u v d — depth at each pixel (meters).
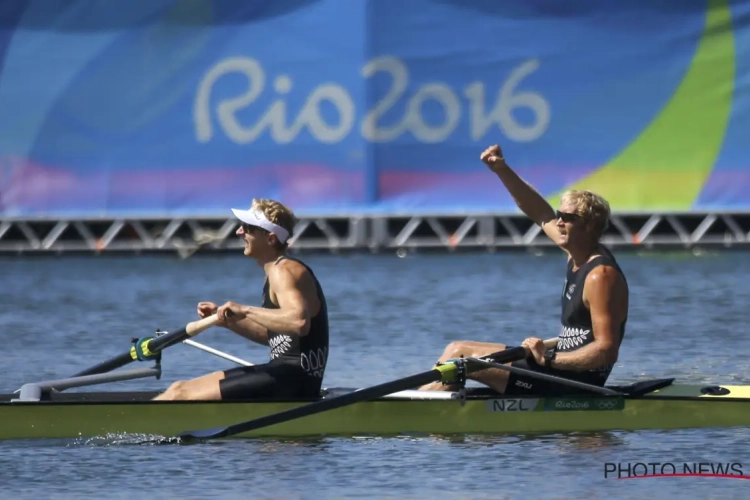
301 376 34.41
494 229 84.62
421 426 34.72
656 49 82.38
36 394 34.44
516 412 34.84
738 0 82.19
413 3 81.69
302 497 28.52
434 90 82.31
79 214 83.19
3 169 82.94
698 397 35.19
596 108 82.62
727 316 58.09
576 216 34.00
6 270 78.75
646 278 72.25
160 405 33.84
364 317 58.22
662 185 83.00
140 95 82.69
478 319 57.47
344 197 82.75
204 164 82.88
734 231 85.06
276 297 34.06
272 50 82.19
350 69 81.94
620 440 33.81
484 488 29.20
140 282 72.00
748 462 31.36
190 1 82.00
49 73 82.50
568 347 34.78
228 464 31.39
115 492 28.98
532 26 82.00
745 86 82.62
